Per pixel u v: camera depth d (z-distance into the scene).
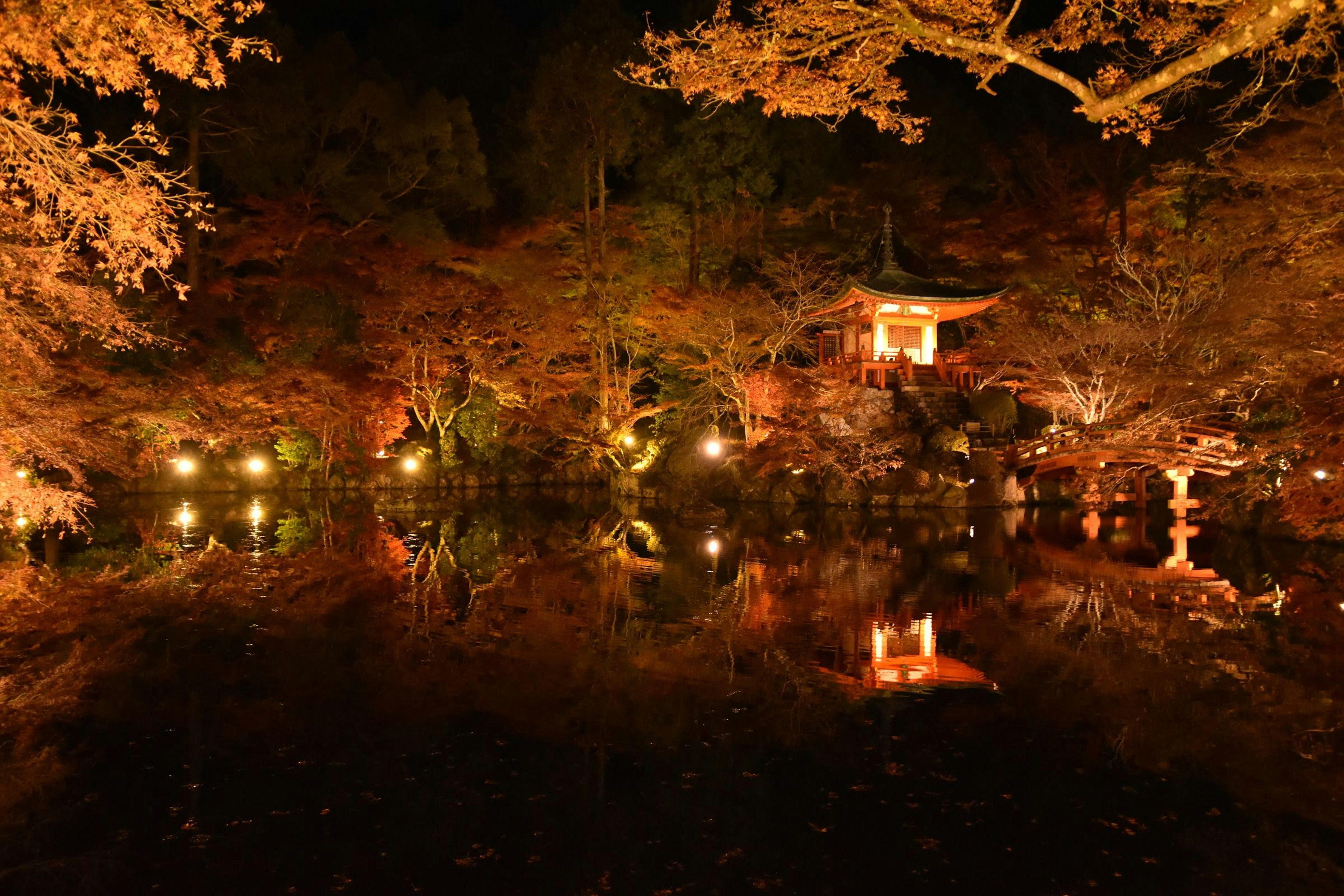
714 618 12.59
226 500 28.59
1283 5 6.24
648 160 37.31
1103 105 7.34
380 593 14.17
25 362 13.13
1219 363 23.55
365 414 30.44
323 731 8.09
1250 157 18.59
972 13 7.46
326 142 36.12
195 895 5.43
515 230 35.94
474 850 6.01
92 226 8.42
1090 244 31.95
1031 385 28.30
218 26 7.97
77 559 17.08
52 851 5.95
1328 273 16.19
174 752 7.59
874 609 13.25
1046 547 20.08
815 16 7.50
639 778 7.13
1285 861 5.85
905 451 28.50
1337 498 13.95
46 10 6.55
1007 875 5.71
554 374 33.50
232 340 31.53
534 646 11.02
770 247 37.41
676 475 32.03
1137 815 6.49
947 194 40.19
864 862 5.86
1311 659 10.50
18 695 9.02
